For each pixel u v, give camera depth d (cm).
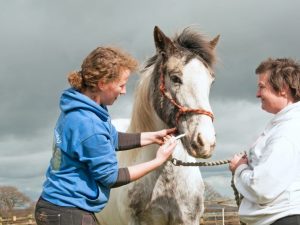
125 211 386
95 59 262
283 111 252
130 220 384
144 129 374
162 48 356
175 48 345
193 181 379
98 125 257
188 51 345
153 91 363
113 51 268
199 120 321
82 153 254
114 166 261
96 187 261
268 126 262
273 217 241
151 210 374
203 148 312
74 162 258
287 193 239
